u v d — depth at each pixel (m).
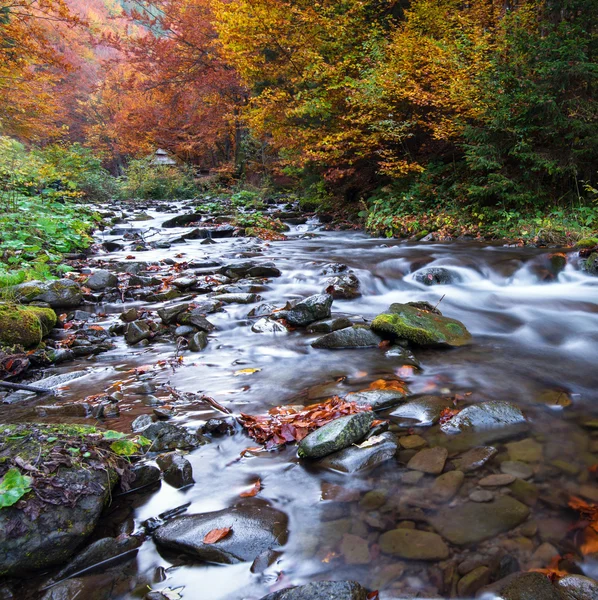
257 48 13.09
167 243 9.33
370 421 2.43
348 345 3.88
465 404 2.76
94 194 19.48
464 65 9.62
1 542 1.51
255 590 1.47
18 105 14.52
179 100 24.75
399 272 6.61
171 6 23.06
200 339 4.06
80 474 1.79
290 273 6.62
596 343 3.91
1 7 11.73
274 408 2.77
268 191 20.00
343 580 1.47
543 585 1.41
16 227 7.09
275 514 1.80
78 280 5.93
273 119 13.12
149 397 2.99
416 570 1.52
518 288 5.96
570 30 7.66
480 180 9.15
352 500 1.90
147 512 1.85
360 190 13.23
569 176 8.40
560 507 1.81
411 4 12.34
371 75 10.45
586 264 6.05
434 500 1.88
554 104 7.63
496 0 12.40
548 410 2.66
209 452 2.30
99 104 36.44
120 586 1.49
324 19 11.60
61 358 3.79
